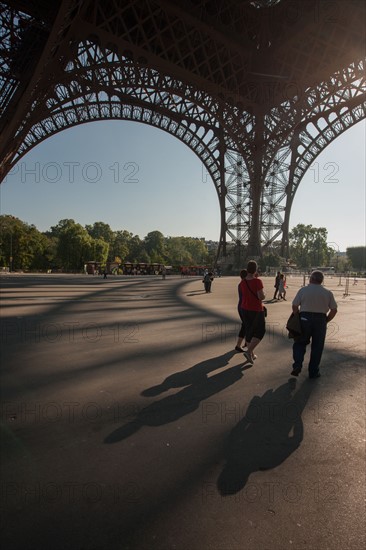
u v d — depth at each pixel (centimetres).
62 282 3525
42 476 306
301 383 576
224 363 683
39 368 624
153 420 423
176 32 3216
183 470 320
